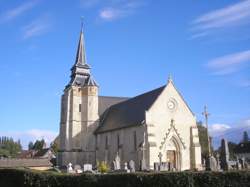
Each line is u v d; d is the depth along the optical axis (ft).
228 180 75.82
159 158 176.45
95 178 85.51
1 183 102.63
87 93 250.78
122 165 203.31
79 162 238.48
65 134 246.06
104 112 254.88
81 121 247.91
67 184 88.38
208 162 136.87
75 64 260.83
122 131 210.59
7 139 477.36
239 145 362.53
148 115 189.26
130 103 227.20
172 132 194.80
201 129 265.34
